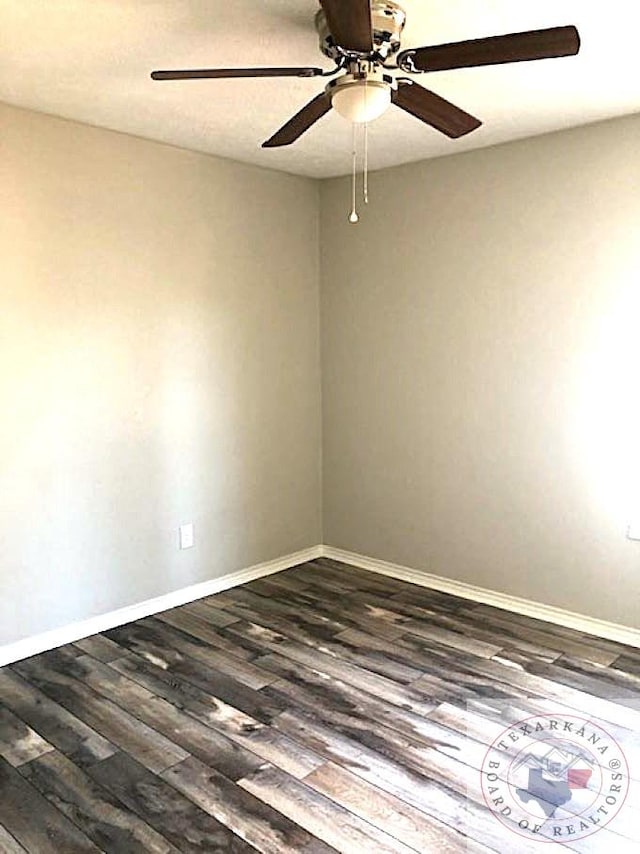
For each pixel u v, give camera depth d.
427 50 1.89
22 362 3.13
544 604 3.67
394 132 3.32
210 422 3.94
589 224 3.32
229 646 3.37
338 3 1.64
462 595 3.98
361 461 4.39
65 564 3.37
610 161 3.22
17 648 3.24
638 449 3.28
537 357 3.56
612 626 3.44
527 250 3.53
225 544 4.09
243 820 2.20
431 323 3.95
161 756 2.52
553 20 2.17
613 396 3.33
